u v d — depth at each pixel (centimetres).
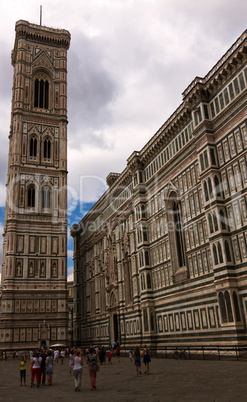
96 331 8312
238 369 2677
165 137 5672
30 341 7481
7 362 6209
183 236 4997
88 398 1895
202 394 1778
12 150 9050
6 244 8550
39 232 8331
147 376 2784
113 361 5078
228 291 3869
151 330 5541
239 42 4197
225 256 3966
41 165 8900
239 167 4038
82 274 9819
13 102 9931
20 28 9819
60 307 7900
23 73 9506
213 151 4434
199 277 4569
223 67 4319
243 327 3738
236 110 4153
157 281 5641
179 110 5359
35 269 8025
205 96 4666
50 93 9725
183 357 4181
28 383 2836
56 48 10225
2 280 8269
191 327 4638
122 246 7075
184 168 5116
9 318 7469
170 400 1678
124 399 1795
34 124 9212
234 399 1586
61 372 3891
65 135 9419
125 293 6694
